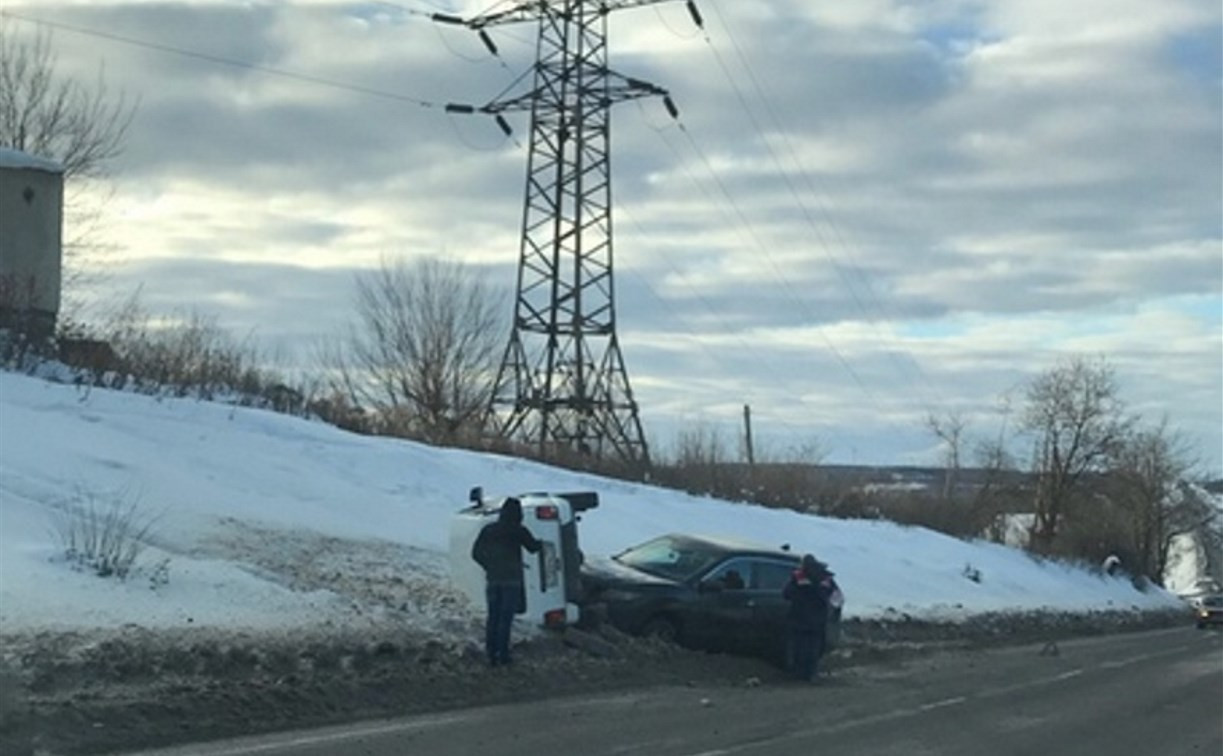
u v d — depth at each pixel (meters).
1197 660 29.53
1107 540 76.88
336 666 15.15
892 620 33.50
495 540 16.88
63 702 12.17
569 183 44.28
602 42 44.28
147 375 28.20
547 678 16.94
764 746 13.38
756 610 21.06
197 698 13.06
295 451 26.11
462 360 45.28
